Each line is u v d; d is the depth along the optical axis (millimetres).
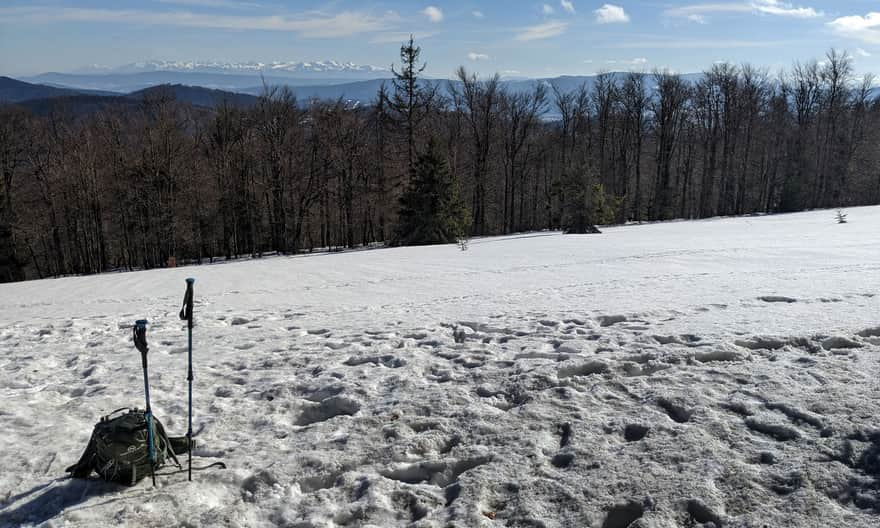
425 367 6855
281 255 45250
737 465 4004
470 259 21281
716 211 70500
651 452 4293
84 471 4293
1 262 43562
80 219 46844
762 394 5121
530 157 64125
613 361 6395
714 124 66938
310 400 6078
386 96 49031
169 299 14008
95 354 8383
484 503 3834
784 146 69188
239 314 11320
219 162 48906
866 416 4469
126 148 44844
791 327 7277
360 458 4555
